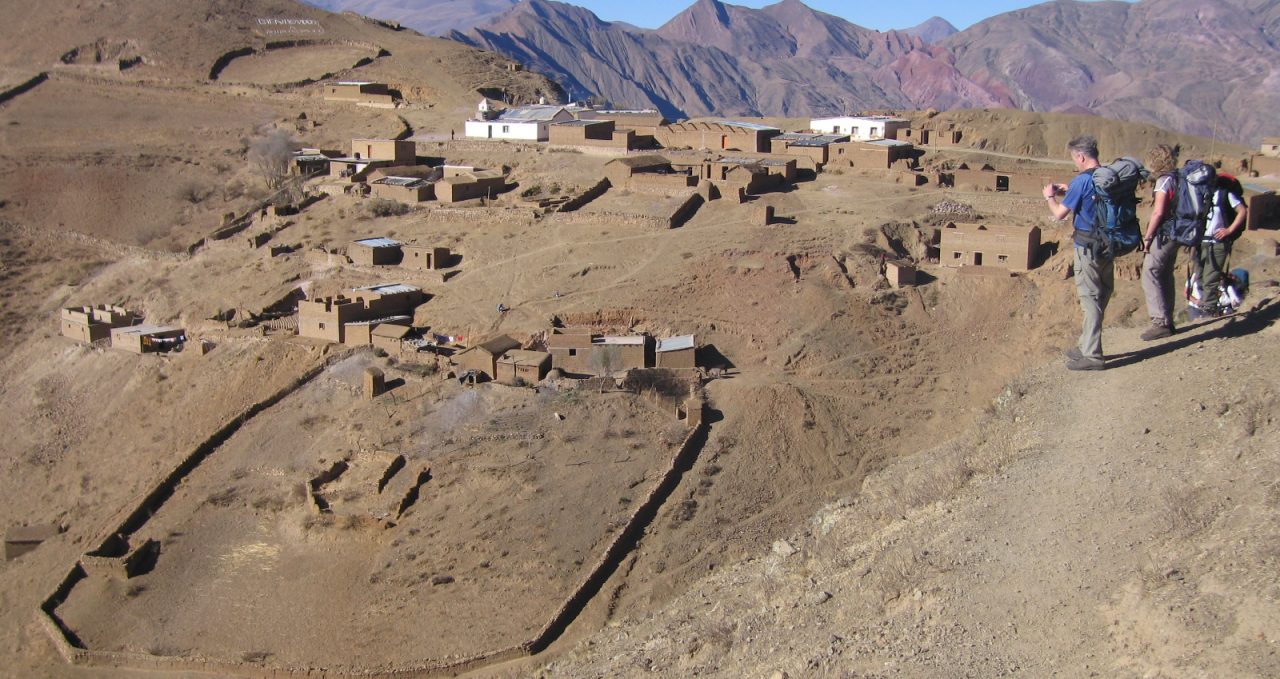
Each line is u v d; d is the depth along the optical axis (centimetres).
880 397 5122
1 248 8719
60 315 7212
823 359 5397
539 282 6297
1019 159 8938
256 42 14138
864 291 5919
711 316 5759
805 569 1692
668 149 9012
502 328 5828
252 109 11969
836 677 1226
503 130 9825
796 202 7256
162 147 10850
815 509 4322
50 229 9088
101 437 5781
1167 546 1178
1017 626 1158
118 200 9538
